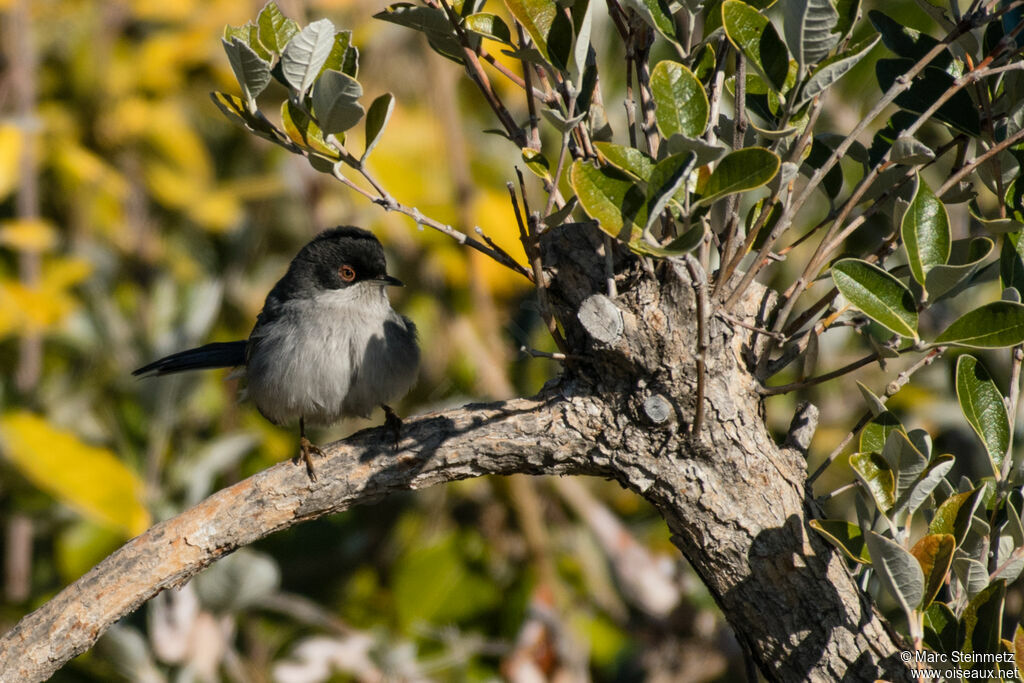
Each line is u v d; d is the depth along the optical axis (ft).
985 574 17.87
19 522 39.40
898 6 32.22
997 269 21.59
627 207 16.28
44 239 37.17
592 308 18.84
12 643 20.53
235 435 39.04
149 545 21.03
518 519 40.19
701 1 17.31
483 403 21.31
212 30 44.70
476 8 19.61
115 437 38.58
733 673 35.65
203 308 41.11
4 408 38.27
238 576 32.94
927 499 20.31
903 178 18.58
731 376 19.25
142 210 46.60
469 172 39.99
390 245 43.21
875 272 17.34
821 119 31.96
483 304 39.60
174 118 44.39
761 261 18.51
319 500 21.31
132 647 32.68
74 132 44.04
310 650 34.88
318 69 17.74
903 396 36.99
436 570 39.88
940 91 19.67
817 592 19.25
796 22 16.06
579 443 20.17
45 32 45.14
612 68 33.99
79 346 41.32
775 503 19.38
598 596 39.86
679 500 19.70
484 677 37.52
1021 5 19.56
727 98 27.45
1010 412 19.25
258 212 47.34
